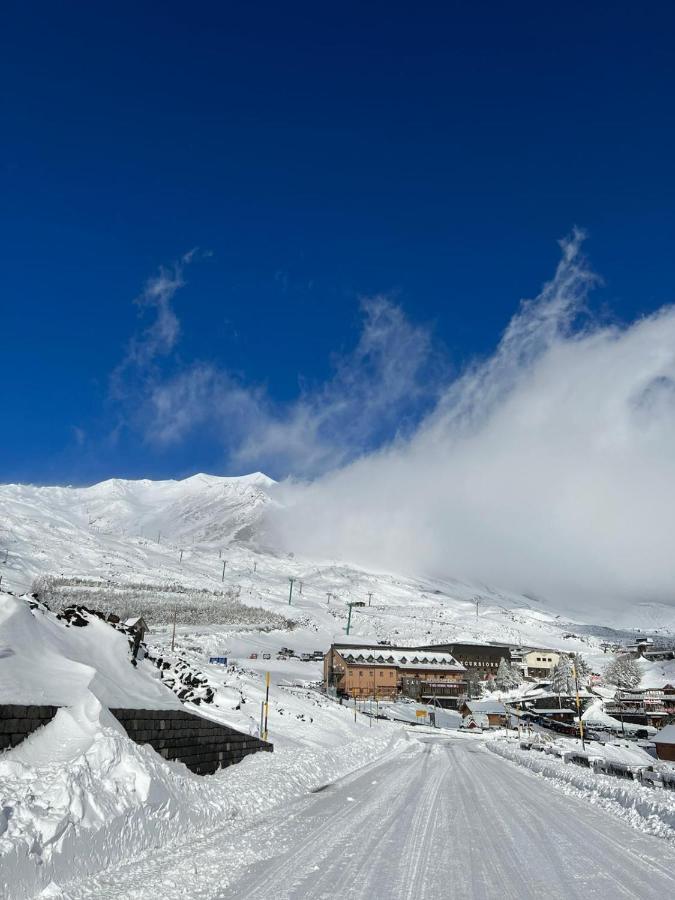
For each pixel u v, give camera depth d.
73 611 21.38
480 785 24.86
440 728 90.38
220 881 9.29
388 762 35.47
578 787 24.31
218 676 48.62
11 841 8.29
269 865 10.35
